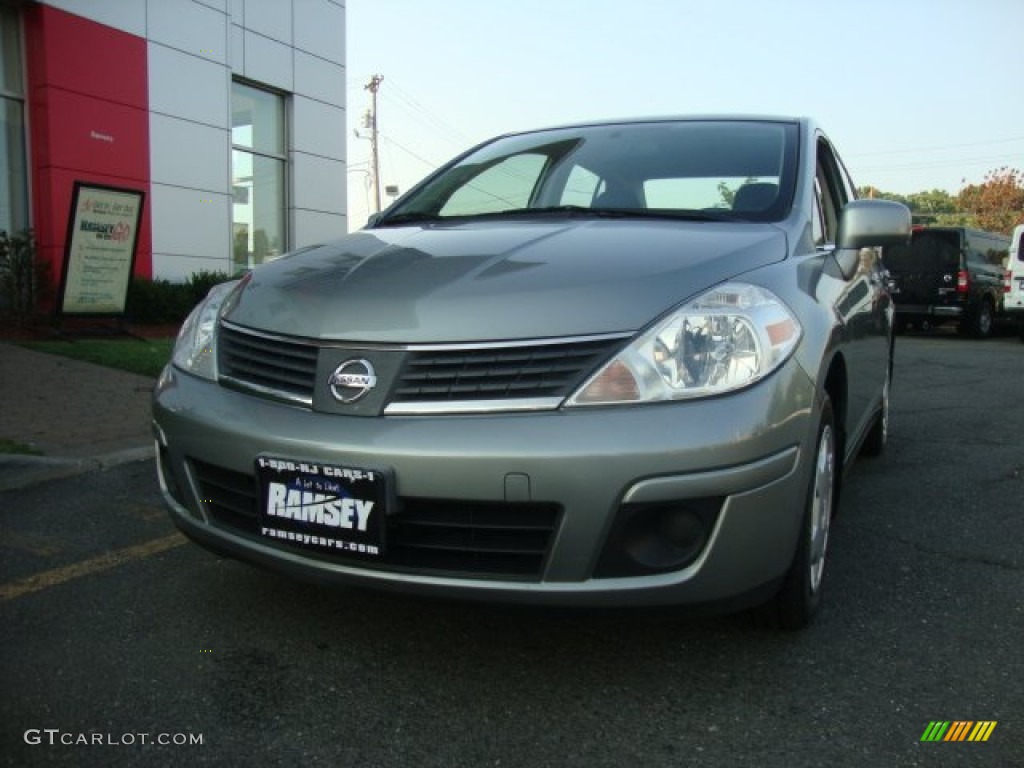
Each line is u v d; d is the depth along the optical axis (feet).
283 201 46.47
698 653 8.49
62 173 33.63
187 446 8.43
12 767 6.57
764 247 8.80
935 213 204.54
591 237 8.91
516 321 7.41
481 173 12.39
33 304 31.04
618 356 7.16
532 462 6.91
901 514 13.32
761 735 7.09
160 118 37.35
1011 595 10.05
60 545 11.58
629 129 12.53
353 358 7.64
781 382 7.45
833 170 12.97
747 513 7.13
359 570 7.50
